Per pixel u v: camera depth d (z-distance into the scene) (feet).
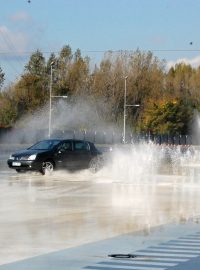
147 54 344.69
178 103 312.91
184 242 38.11
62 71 329.72
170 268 30.58
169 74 374.43
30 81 301.63
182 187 78.59
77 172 100.22
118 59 340.80
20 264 31.17
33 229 42.78
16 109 297.33
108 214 51.13
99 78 333.01
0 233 41.04
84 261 32.09
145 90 338.54
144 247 36.27
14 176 92.43
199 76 367.25
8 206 55.93
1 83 314.96
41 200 61.05
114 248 35.83
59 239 38.78
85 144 102.53
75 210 53.52
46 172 96.12
